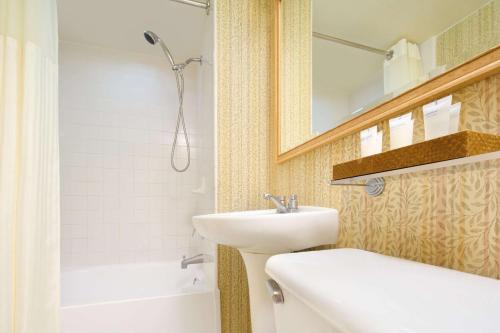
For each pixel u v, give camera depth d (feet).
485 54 1.66
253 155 4.78
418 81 2.21
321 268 1.59
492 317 0.92
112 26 5.91
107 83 6.59
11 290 2.61
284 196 4.00
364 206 2.67
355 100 2.99
